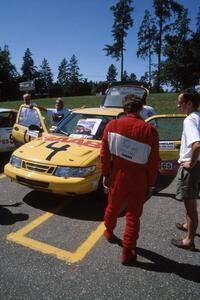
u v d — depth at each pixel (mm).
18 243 4312
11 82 95562
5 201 5727
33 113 7840
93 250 4227
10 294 3365
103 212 5383
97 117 6789
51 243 4355
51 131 6859
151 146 3742
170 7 54062
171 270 3877
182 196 4094
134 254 3963
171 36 55812
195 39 57156
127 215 3938
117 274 3760
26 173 5402
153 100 31547
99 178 5488
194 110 3959
